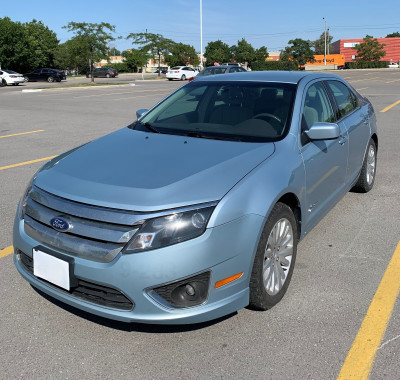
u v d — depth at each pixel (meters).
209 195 2.67
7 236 4.50
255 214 2.75
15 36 51.53
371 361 2.62
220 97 4.04
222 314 2.71
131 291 2.52
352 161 4.72
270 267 3.04
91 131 11.25
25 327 2.98
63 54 60.94
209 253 2.57
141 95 24.23
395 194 5.65
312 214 3.72
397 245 4.19
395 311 3.13
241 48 68.50
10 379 2.50
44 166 3.38
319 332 2.90
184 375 2.53
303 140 3.58
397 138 9.34
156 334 2.89
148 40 61.06
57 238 2.70
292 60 69.31
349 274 3.66
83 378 2.51
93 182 2.83
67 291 2.75
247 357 2.67
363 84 28.31
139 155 3.19
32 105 18.98
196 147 3.30
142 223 2.54
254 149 3.25
